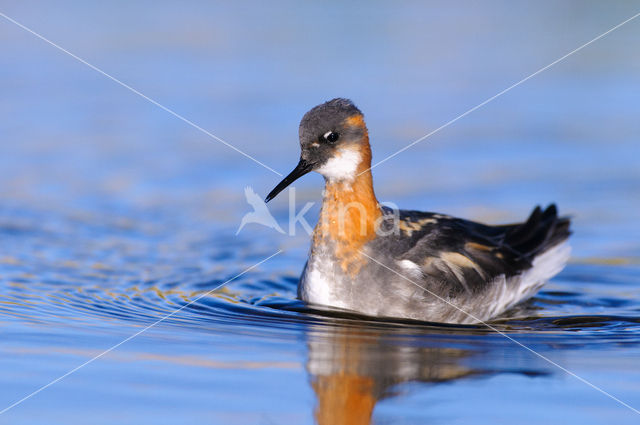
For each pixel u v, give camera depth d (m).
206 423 7.30
